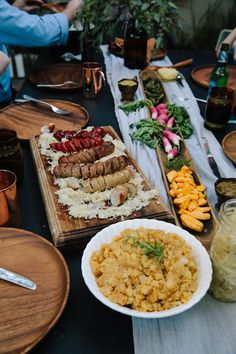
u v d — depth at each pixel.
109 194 0.92
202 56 2.13
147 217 0.87
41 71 1.79
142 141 1.23
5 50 1.83
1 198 0.79
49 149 1.12
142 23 1.69
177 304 0.62
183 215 0.88
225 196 0.89
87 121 1.35
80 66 1.87
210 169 1.11
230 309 0.68
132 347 0.62
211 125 1.32
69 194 0.91
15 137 0.96
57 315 0.62
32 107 1.45
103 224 0.84
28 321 0.62
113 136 1.23
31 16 1.63
